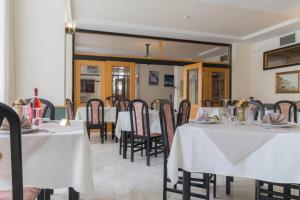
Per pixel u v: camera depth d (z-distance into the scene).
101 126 5.39
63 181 1.34
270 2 4.32
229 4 4.41
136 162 3.71
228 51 7.83
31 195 1.23
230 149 1.64
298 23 5.71
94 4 4.94
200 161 1.73
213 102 7.57
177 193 2.29
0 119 1.08
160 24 6.17
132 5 4.98
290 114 3.29
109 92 6.89
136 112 3.74
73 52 6.53
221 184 2.77
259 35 6.73
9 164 1.17
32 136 1.28
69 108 4.59
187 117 3.49
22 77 3.07
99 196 2.38
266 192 2.00
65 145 1.33
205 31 6.73
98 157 4.01
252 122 2.11
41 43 3.12
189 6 4.98
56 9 3.18
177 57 8.71
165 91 10.72
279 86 6.71
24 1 3.09
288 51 6.44
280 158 1.53
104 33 6.52
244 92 7.74
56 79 3.16
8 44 2.79
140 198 2.34
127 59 7.09
